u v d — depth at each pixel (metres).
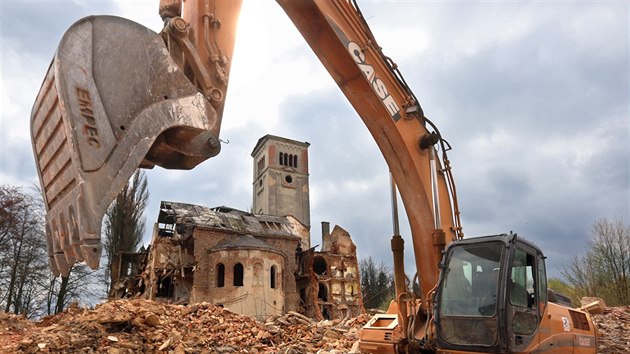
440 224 7.37
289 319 16.22
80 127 3.77
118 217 42.31
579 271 27.56
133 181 43.81
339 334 14.86
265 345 13.79
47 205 4.16
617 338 14.60
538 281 7.05
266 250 36.81
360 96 7.16
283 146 71.62
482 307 6.44
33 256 33.09
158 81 4.34
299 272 43.00
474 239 6.84
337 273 42.56
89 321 12.48
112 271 40.59
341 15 6.89
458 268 6.82
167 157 4.73
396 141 7.35
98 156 3.81
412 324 7.36
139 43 4.29
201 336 13.35
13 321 15.54
